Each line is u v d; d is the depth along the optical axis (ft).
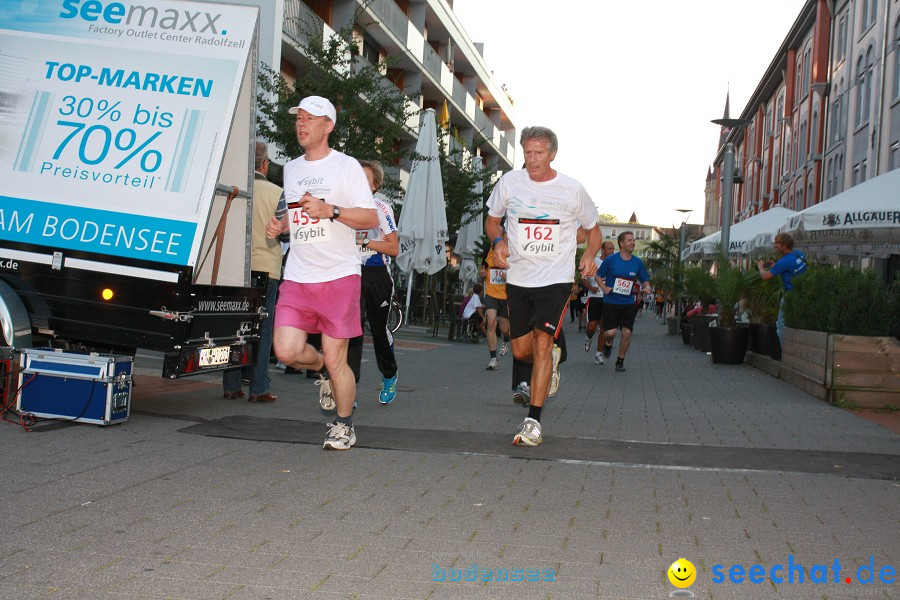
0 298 22.29
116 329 22.09
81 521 13.67
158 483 16.29
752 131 220.02
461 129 173.06
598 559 12.65
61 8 24.44
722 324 53.01
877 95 98.63
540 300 21.93
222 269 25.21
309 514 14.62
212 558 12.18
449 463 19.13
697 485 17.61
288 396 28.73
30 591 10.66
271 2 82.79
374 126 71.31
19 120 23.54
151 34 23.99
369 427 23.44
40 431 20.57
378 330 27.63
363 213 18.92
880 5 97.96
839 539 13.94
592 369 46.39
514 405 29.53
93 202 22.57
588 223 22.74
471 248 92.73
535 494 16.55
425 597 10.93
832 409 30.19
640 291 46.60
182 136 22.94
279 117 67.92
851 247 60.95
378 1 112.37
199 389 29.04
